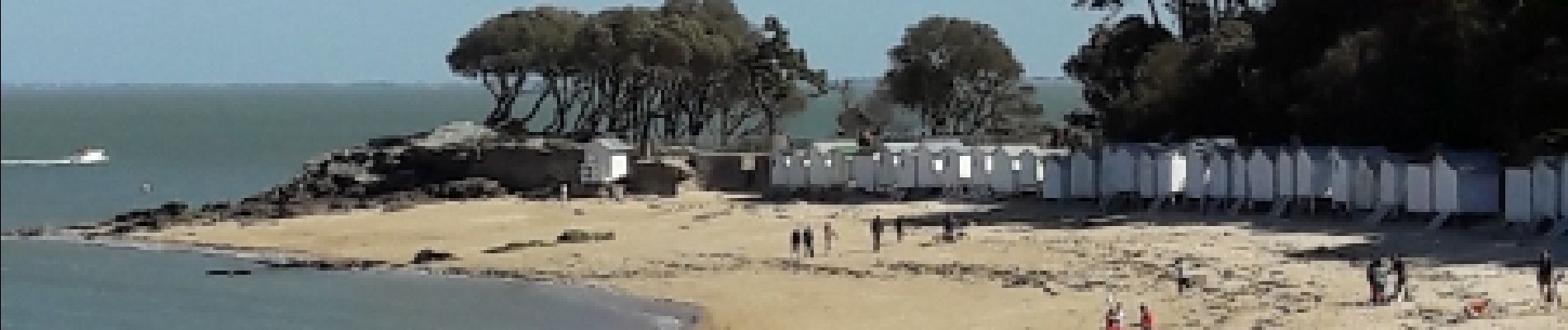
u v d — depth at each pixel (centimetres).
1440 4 11662
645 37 17500
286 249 12281
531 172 15150
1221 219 10962
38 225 14362
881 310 8519
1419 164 9994
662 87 18625
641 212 13288
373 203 14538
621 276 10244
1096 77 17162
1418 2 12038
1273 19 13550
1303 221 10544
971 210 12344
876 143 14712
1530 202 9250
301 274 11056
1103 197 12125
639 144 16138
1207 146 11756
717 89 19325
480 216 13425
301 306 9706
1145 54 16112
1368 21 12975
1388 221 10112
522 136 16575
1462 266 8194
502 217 13325
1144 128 14125
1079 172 12369
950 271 9375
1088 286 8569
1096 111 17312
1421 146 11612
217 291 10375
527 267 10788
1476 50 11356
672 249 11019
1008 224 11288
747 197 14200
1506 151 10362
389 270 11106
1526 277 7719
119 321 9350
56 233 13575
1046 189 12575
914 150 13625
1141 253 9356
